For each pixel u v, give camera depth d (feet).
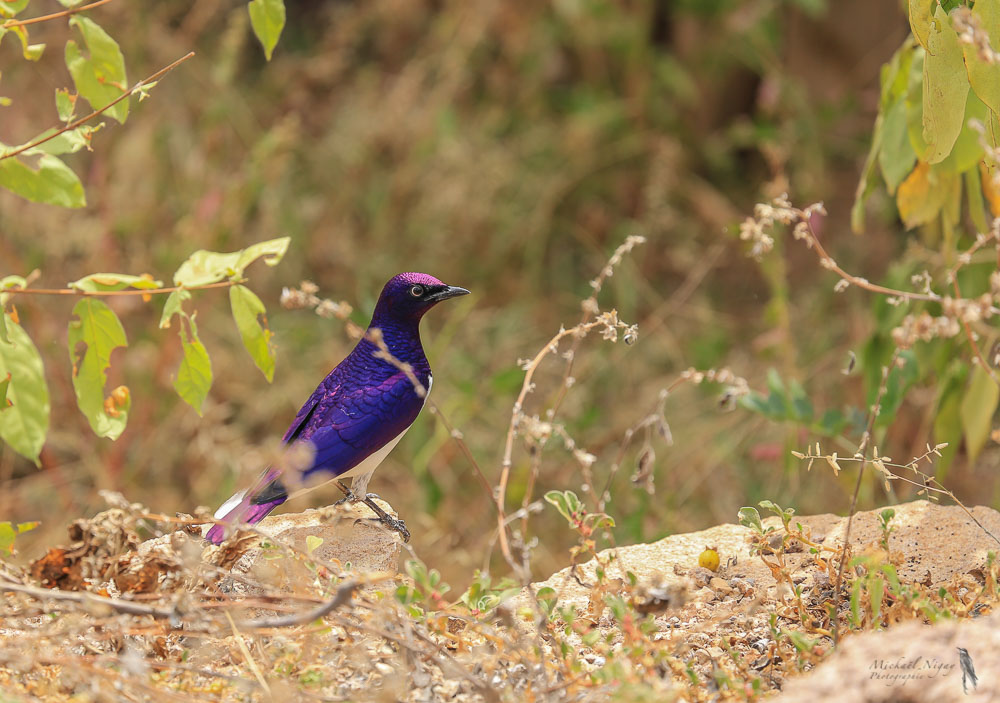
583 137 53.88
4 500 39.01
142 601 17.87
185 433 40.70
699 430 41.81
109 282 21.18
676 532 35.42
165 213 45.19
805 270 50.11
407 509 39.11
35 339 40.96
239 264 21.35
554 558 36.35
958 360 29.78
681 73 55.42
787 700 14.79
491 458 40.91
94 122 43.57
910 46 25.14
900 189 25.96
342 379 23.08
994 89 18.26
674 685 16.90
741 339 48.01
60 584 17.94
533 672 16.02
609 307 50.72
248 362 44.62
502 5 56.54
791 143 49.78
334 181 52.49
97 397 21.47
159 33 49.49
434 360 42.55
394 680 16.17
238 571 20.81
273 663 17.11
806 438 37.32
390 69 60.64
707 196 53.67
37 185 21.88
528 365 18.86
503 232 51.16
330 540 22.12
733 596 20.57
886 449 35.73
